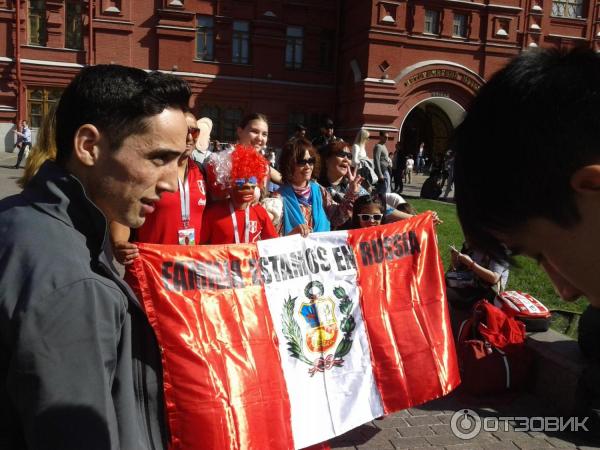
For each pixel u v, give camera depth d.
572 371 3.82
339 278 3.33
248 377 2.78
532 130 0.79
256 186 3.51
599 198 0.78
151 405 1.66
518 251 0.92
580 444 3.48
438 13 22.97
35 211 1.33
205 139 5.21
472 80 23.09
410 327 3.41
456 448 3.41
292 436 2.86
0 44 22.06
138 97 1.37
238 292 2.94
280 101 24.59
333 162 4.95
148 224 3.23
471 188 0.88
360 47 22.89
